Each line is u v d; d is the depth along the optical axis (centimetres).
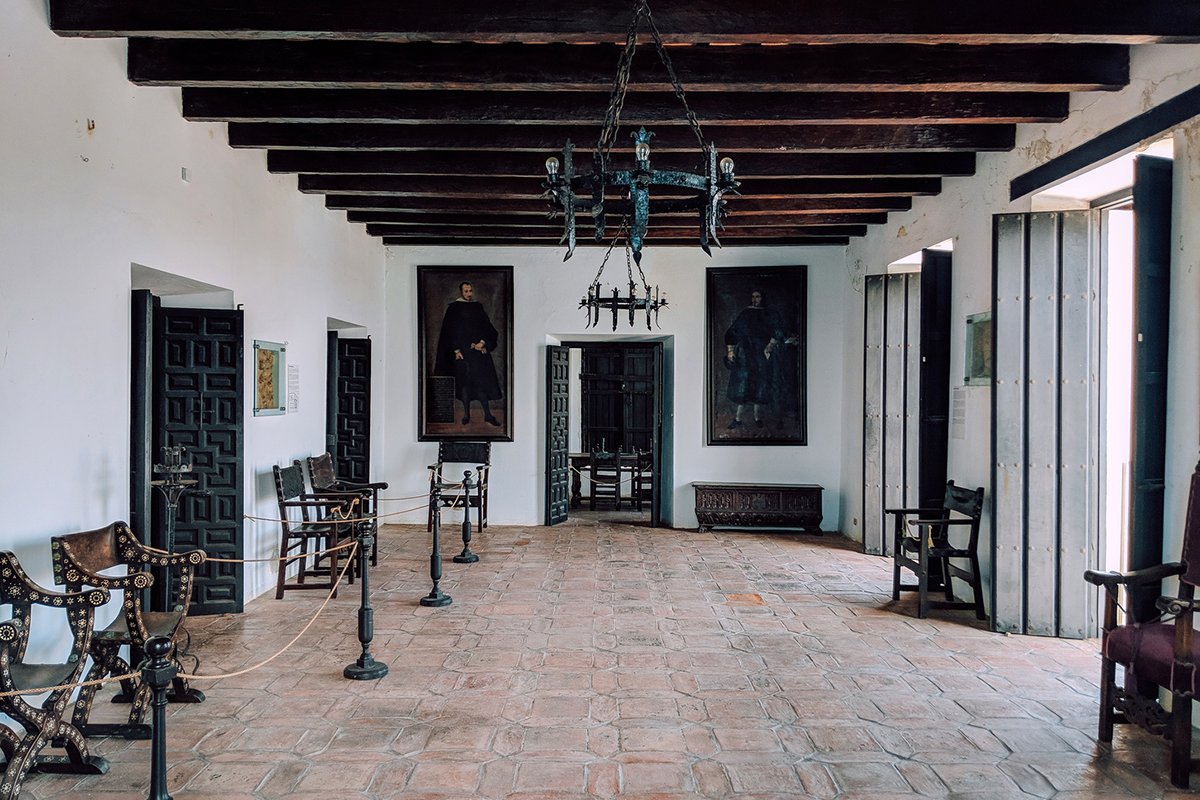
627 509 1148
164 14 394
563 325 986
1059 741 374
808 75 468
